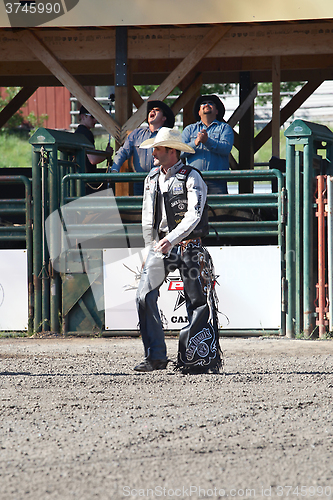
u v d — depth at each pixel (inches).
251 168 1755.7
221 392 552.4
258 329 922.1
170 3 1152.8
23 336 950.4
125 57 1224.8
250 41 1211.2
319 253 918.4
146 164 976.3
